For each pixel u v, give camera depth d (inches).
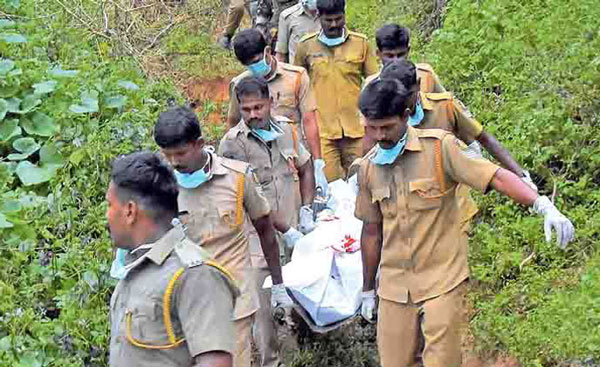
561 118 256.1
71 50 348.8
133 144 277.7
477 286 232.1
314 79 287.1
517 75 296.0
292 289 205.8
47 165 274.8
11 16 354.6
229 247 184.2
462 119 205.9
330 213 230.8
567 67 273.7
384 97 167.5
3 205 245.6
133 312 122.0
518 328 203.3
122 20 405.1
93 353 206.1
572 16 299.1
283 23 321.1
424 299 175.9
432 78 227.9
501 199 253.0
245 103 214.8
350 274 209.5
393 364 183.3
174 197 124.1
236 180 184.2
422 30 403.2
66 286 224.1
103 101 304.3
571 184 243.4
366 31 423.2
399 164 174.4
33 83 299.6
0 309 207.6
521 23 313.4
